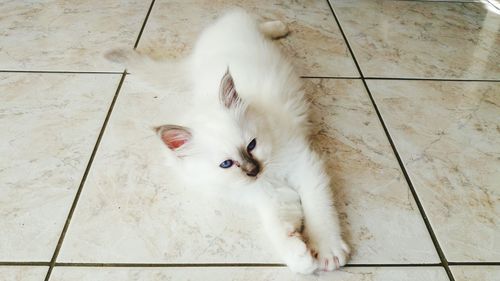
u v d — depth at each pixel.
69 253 0.34
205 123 0.34
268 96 0.40
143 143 0.44
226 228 0.36
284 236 0.33
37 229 0.35
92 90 0.51
